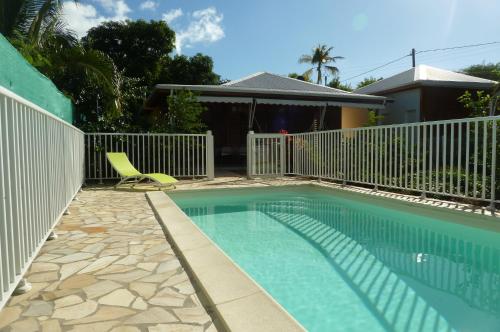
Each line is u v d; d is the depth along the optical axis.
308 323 2.41
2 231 2.06
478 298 2.77
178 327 1.97
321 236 4.79
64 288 2.52
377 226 5.39
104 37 25.34
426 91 14.86
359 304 2.69
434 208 5.14
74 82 10.20
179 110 10.50
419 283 3.09
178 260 3.15
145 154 9.84
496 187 5.41
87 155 8.97
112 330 1.93
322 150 8.75
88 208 5.69
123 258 3.20
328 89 15.84
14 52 4.24
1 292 1.97
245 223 5.61
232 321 1.97
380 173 6.79
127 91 15.38
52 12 11.27
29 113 2.79
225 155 14.80
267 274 3.37
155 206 5.59
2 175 2.06
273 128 15.36
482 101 9.53
